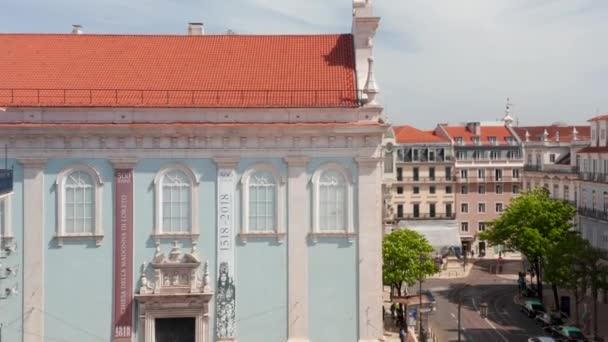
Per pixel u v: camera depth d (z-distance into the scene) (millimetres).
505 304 79062
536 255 77938
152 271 42719
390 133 112938
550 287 84500
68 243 42594
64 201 42625
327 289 43125
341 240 43062
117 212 42594
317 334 43094
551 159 106625
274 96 44375
